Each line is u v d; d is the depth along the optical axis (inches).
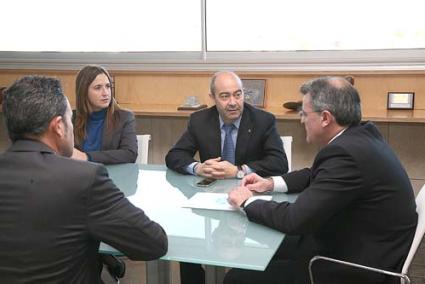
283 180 79.7
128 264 113.5
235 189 74.7
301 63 137.6
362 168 62.8
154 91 149.2
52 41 157.6
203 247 58.1
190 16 145.5
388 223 64.2
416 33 128.8
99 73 107.3
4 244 47.9
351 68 131.7
